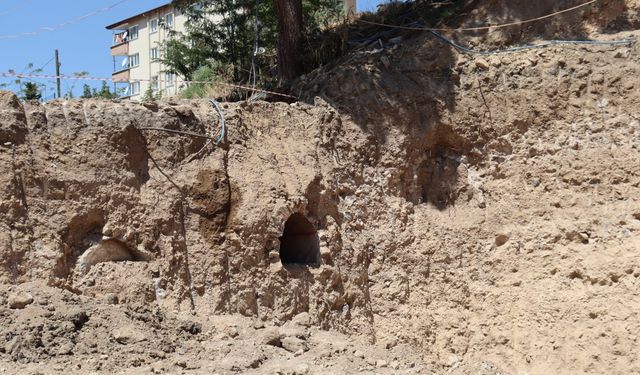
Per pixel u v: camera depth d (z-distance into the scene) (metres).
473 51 14.39
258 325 11.52
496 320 12.98
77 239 10.88
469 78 14.10
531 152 13.62
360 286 12.98
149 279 11.13
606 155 13.19
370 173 13.66
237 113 12.76
